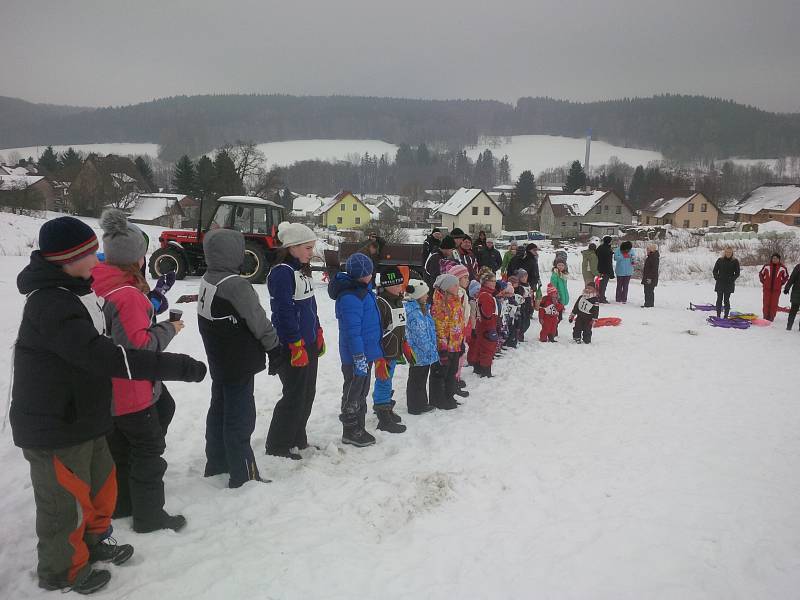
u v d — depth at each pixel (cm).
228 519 347
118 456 333
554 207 6912
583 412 608
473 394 675
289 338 423
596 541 347
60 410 257
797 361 860
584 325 973
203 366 292
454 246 859
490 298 742
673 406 631
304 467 433
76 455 265
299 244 436
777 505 398
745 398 665
